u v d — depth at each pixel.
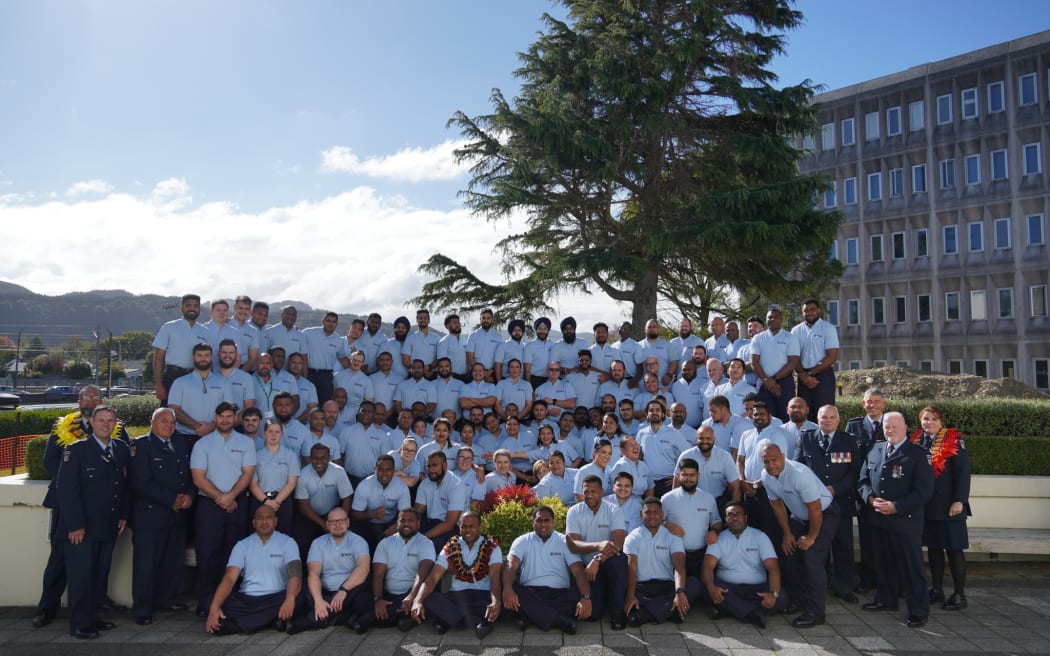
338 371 10.05
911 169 38.19
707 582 6.80
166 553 7.21
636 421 10.09
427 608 6.60
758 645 6.08
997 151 35.59
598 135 16.61
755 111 17.41
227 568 6.70
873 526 7.02
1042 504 8.69
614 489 7.42
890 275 38.72
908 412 10.09
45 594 6.92
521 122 16.48
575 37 18.19
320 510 7.70
